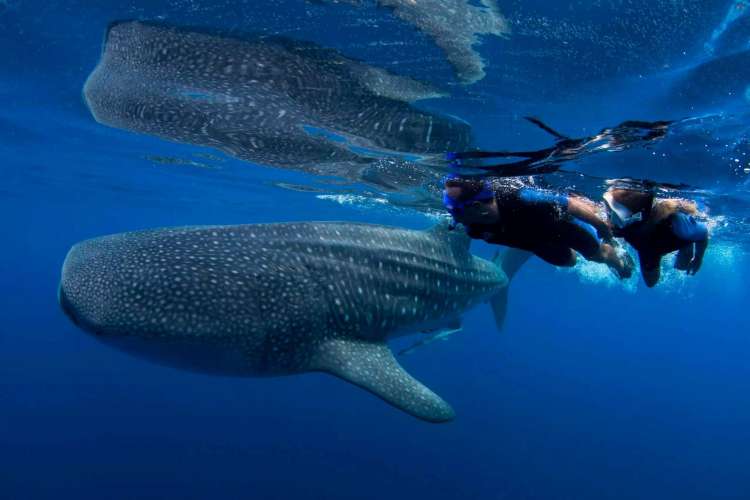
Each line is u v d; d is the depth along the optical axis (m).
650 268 5.10
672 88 5.66
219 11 5.06
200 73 6.58
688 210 4.83
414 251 7.15
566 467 26.30
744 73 5.25
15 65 8.73
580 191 10.16
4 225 62.34
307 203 23.64
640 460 29.88
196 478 20.17
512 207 4.68
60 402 26.91
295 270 5.65
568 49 5.05
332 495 19.75
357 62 5.81
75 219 48.41
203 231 5.65
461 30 4.90
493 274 8.93
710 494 27.25
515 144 7.71
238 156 12.37
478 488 21.95
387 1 4.56
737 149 7.58
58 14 6.01
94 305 4.63
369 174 12.95
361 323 6.16
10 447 21.23
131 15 5.50
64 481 19.30
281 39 5.48
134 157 16.89
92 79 8.12
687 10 4.35
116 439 23.16
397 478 21.59
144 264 4.99
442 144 8.30
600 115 6.43
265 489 19.75
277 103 7.46
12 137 16.39
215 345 5.05
